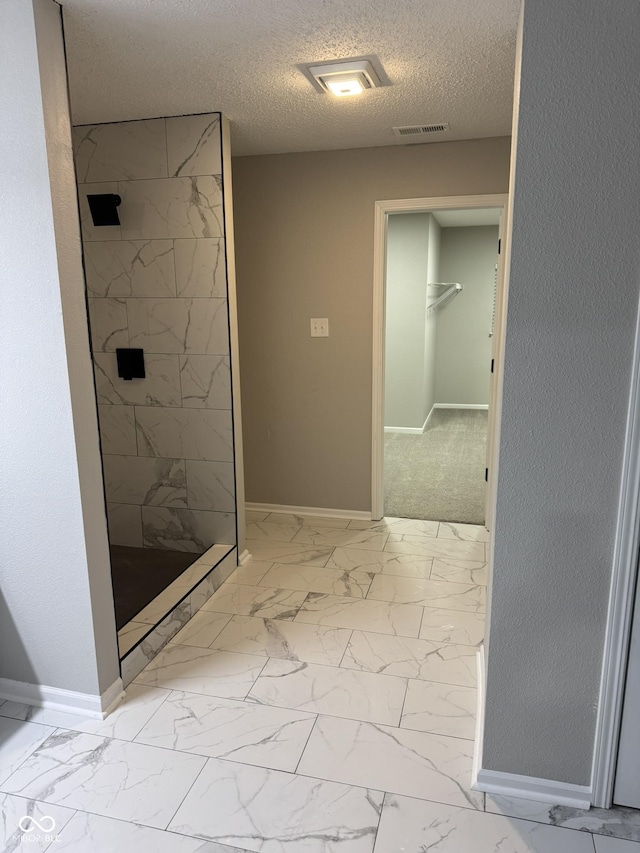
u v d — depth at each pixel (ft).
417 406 22.09
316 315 12.57
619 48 4.56
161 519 11.42
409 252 21.21
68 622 7.01
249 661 8.16
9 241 6.23
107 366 11.05
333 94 8.45
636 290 4.88
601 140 4.72
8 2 5.75
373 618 9.21
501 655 5.77
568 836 5.53
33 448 6.67
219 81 8.13
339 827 5.60
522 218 4.98
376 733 6.79
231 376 10.48
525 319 5.14
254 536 12.43
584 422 5.18
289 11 6.19
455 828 5.60
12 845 5.44
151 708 7.25
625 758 5.70
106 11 6.15
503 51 7.18
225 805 5.85
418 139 11.05
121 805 5.86
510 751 5.94
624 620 5.34
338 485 13.26
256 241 12.53
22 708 7.30
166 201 10.13
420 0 5.94
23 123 5.94
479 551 11.63
